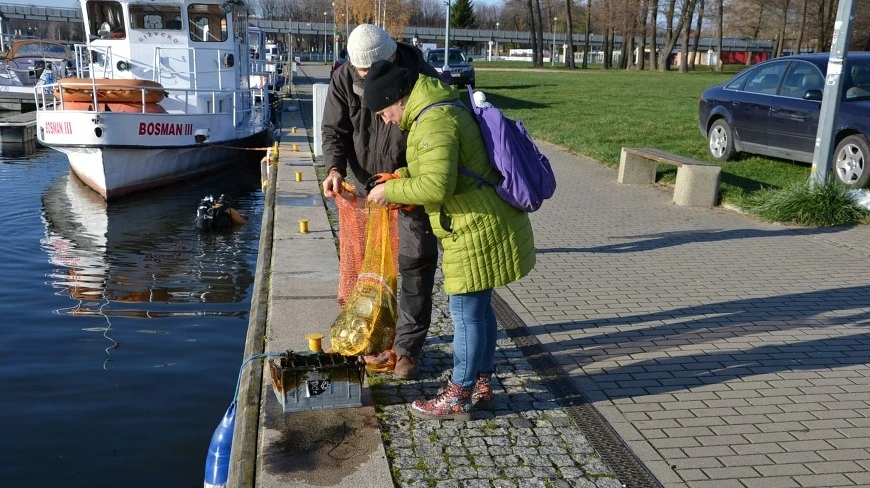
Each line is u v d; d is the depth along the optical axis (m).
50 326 7.30
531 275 6.66
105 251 10.27
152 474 4.69
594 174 12.27
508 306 5.79
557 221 8.88
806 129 10.57
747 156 12.76
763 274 6.75
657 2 58.12
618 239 8.03
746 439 3.79
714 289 6.29
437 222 3.57
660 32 74.75
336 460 3.47
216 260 9.92
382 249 4.17
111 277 9.06
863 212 8.76
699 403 4.20
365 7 53.28
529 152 3.58
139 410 5.54
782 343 5.10
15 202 13.30
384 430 3.81
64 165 17.78
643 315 5.62
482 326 3.75
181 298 8.34
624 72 51.91
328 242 7.61
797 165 11.90
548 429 3.86
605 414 4.05
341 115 4.35
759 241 7.98
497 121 3.50
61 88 13.37
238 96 16.91
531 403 4.15
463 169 3.46
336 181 4.31
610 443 3.72
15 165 17.61
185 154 14.64
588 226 8.63
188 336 7.14
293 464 3.43
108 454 4.90
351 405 3.98
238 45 17.09
